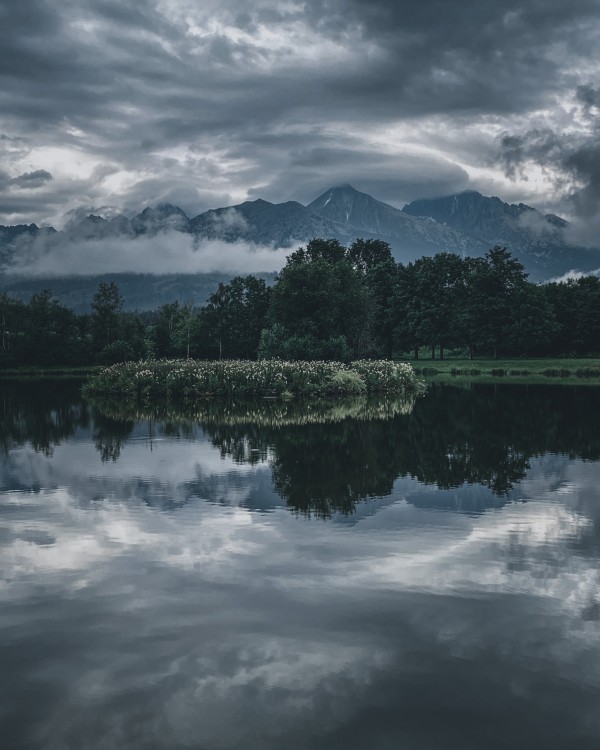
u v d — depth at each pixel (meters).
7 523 11.11
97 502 12.56
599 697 5.67
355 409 33.66
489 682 5.91
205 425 26.20
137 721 5.39
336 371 44.72
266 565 8.89
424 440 21.31
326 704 5.59
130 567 8.86
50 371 104.56
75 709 5.55
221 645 6.62
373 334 85.81
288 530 10.52
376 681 5.95
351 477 14.93
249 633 6.87
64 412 32.81
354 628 6.98
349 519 11.18
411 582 8.26
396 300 90.69
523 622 7.12
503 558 9.15
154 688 5.85
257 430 24.30
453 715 5.43
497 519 11.16
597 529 10.55
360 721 5.36
